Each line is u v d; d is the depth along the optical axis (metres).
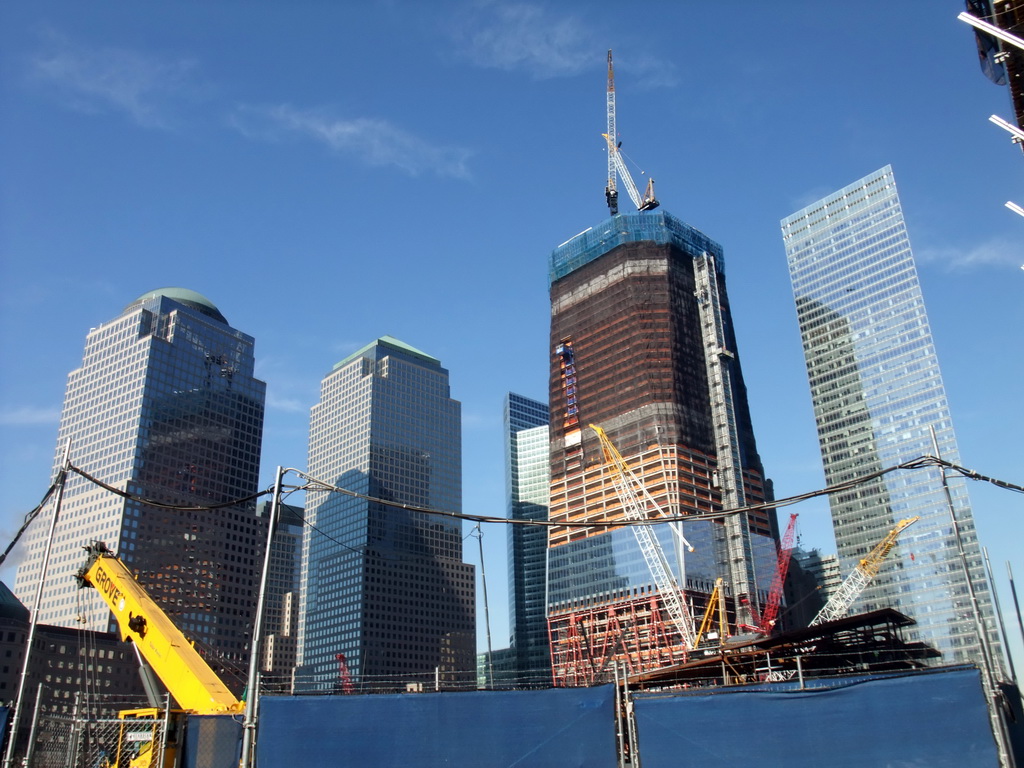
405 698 28.17
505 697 28.28
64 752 34.81
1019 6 36.91
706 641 198.25
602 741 27.94
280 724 27.77
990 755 25.72
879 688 26.81
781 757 26.52
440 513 35.84
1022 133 31.75
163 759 30.09
